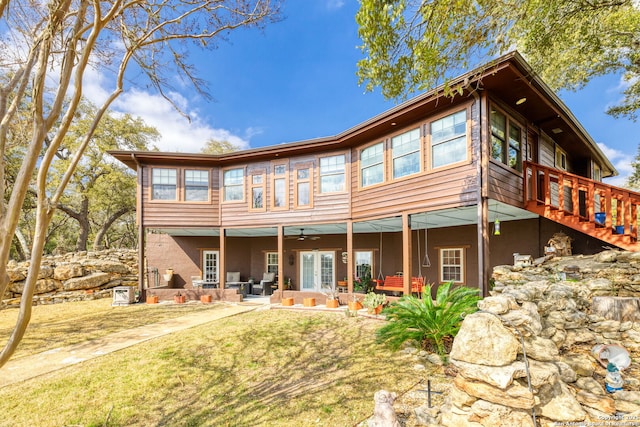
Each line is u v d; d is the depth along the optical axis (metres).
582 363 3.38
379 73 4.73
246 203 11.67
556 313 4.11
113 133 19.92
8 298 10.52
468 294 5.74
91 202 20.95
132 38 3.41
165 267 13.76
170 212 11.69
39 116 2.42
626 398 2.87
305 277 13.80
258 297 12.73
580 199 11.28
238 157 11.52
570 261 6.73
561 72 12.00
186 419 3.61
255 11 4.02
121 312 9.39
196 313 9.11
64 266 11.88
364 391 4.10
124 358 5.43
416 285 9.80
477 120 6.75
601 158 12.67
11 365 5.20
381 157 9.10
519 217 9.26
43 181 2.46
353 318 8.02
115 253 14.17
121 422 3.57
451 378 4.32
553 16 5.82
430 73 4.70
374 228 11.92
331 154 10.47
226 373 4.82
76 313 9.39
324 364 5.07
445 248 10.94
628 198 6.23
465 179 6.91
